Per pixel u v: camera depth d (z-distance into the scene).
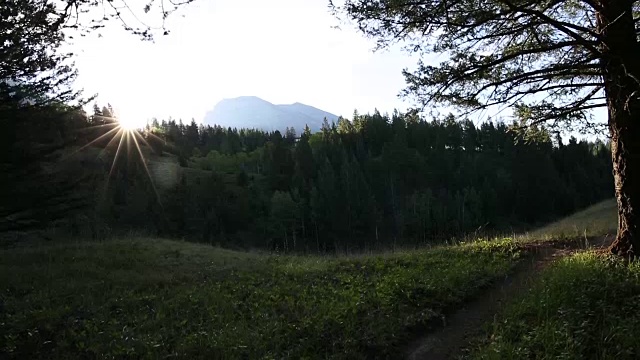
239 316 7.22
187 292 8.80
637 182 7.44
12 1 5.43
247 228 69.25
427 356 5.70
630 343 4.83
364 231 65.00
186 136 136.38
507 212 68.00
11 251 13.39
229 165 101.38
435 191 75.88
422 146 86.81
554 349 4.93
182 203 65.12
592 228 14.30
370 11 7.37
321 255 14.94
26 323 6.80
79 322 6.98
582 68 6.88
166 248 14.48
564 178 74.81
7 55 8.99
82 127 16.41
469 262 9.91
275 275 10.43
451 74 7.56
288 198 68.31
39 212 15.21
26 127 13.30
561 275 7.11
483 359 5.04
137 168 73.56
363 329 6.21
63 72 12.80
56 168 16.52
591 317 5.61
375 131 98.75
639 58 6.57
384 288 7.94
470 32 7.39
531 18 7.38
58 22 4.78
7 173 13.57
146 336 6.32
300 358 5.42
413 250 13.00
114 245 14.48
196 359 5.59
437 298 7.50
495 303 7.25
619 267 7.01
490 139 79.25
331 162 84.00
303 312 7.12
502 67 7.98
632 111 6.87
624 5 6.75
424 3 7.15
